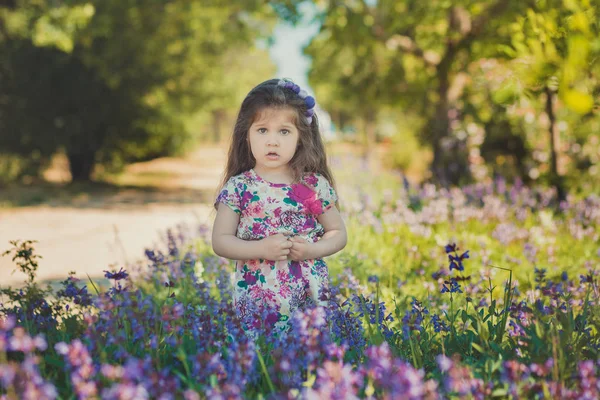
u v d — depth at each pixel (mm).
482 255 5453
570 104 2105
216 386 2031
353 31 13102
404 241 6348
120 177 22516
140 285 4656
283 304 3020
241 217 3141
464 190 8461
